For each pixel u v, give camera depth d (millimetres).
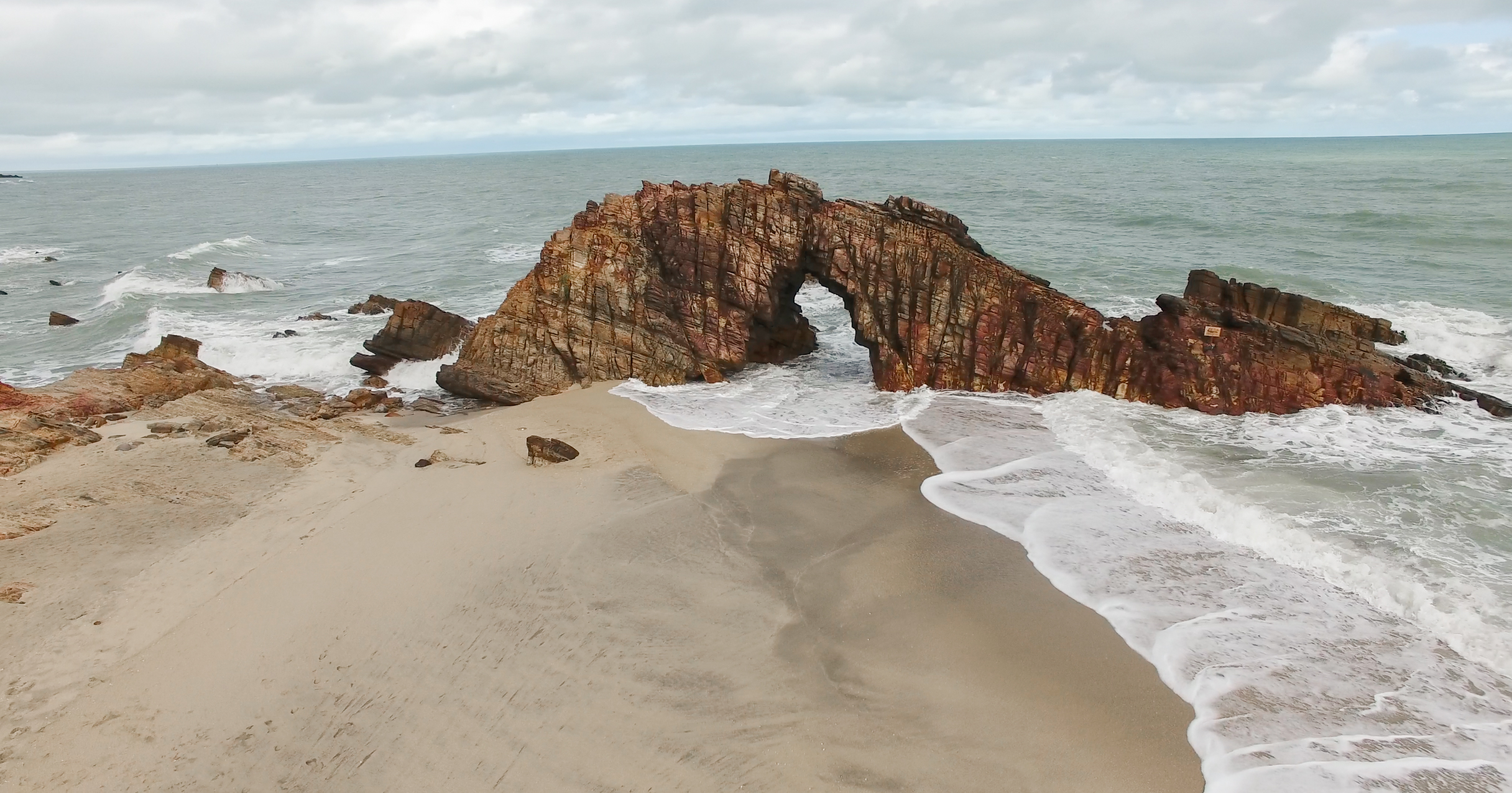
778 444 23906
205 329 40094
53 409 26141
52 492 21031
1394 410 24656
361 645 14781
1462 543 16766
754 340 32562
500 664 14227
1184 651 13969
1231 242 55906
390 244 75562
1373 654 13703
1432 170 114750
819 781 11711
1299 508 18562
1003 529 18391
